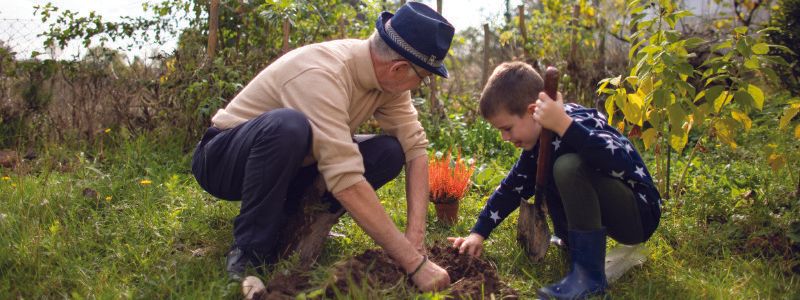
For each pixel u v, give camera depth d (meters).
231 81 4.67
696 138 5.19
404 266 2.27
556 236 2.89
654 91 3.16
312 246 2.53
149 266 2.56
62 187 3.41
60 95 4.86
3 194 3.31
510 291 2.31
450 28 2.33
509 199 2.70
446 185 3.20
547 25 6.91
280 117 2.24
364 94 2.46
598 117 2.51
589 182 2.37
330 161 2.21
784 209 3.23
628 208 2.46
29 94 4.79
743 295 2.39
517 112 2.43
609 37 7.41
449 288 2.25
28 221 2.82
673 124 3.11
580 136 2.26
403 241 2.26
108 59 4.85
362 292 2.09
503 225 3.17
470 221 3.34
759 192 3.47
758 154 4.40
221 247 2.76
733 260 2.75
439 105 5.72
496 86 2.43
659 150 3.62
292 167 2.29
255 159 2.30
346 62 2.37
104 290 2.30
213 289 2.31
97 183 3.55
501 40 6.96
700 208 3.27
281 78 2.38
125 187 3.58
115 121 4.77
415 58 2.29
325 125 2.23
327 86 2.28
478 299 2.21
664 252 2.87
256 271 2.44
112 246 2.75
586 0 6.93
